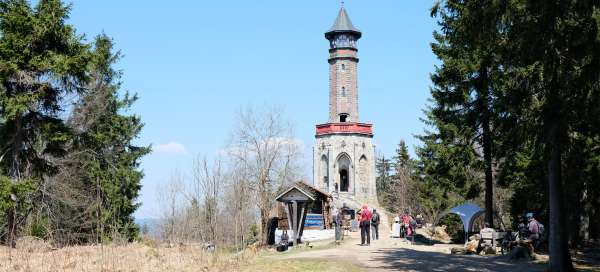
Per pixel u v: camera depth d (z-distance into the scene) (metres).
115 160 38.41
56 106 28.00
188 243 24.33
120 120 38.66
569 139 16.33
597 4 14.48
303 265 17.78
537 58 16.00
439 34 32.50
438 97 32.34
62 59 25.84
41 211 28.27
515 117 19.09
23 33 25.62
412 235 31.05
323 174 67.00
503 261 21.03
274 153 45.28
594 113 15.74
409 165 59.06
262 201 42.81
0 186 24.14
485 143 31.39
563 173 23.50
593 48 14.70
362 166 66.69
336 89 67.75
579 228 29.05
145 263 17.06
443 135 32.97
